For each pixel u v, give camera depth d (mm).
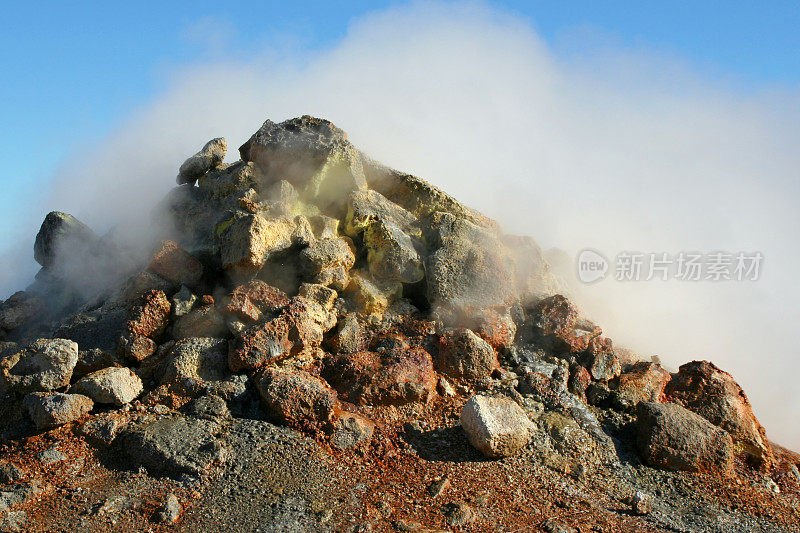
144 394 9242
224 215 11406
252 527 7301
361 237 11664
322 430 8781
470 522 7719
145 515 7426
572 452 9234
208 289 10852
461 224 11508
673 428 9516
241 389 9195
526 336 11078
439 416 9469
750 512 8969
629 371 11086
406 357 9859
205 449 8227
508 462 8867
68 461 8180
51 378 9078
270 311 10133
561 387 10242
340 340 10164
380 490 8086
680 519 8531
